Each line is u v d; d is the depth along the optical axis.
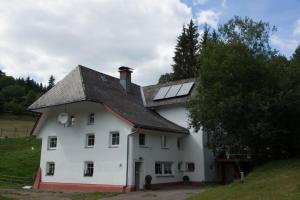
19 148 47.69
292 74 24.28
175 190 26.45
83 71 32.03
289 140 25.41
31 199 22.28
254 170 23.27
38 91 146.88
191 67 54.44
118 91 34.03
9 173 35.75
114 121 28.66
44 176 31.70
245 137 23.06
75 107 31.41
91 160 29.28
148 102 36.09
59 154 31.34
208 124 23.16
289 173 19.31
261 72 23.41
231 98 21.77
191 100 24.59
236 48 23.27
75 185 29.62
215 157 34.09
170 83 37.41
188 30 56.28
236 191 17.64
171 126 32.22
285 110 23.75
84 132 30.22
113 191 27.31
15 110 95.88
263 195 15.68
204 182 32.41
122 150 27.73
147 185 28.09
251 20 24.64
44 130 32.97
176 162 32.78
